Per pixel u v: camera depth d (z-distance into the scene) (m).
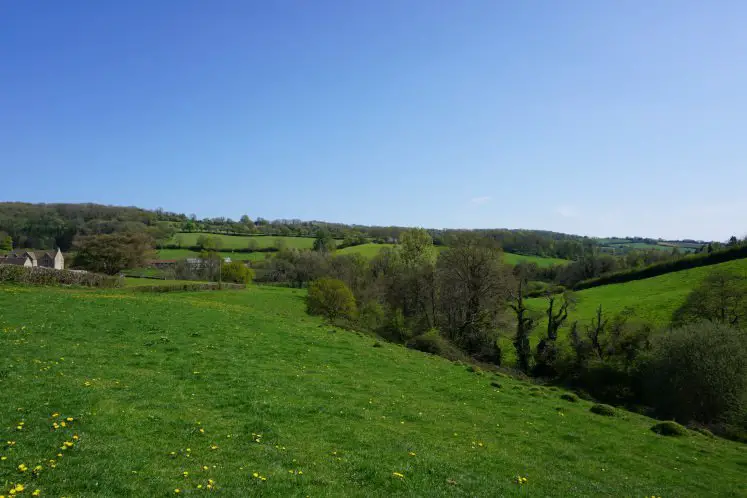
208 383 20.62
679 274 99.38
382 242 173.00
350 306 66.00
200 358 25.05
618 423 25.42
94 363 21.05
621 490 15.63
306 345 33.84
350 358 31.98
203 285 72.81
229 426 15.75
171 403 17.08
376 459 14.69
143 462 12.12
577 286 121.50
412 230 93.31
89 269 98.50
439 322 67.06
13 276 44.56
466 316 64.75
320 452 14.70
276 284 125.88
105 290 52.53
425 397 24.88
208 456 13.14
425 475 13.95
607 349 57.62
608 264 129.88
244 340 31.80
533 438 20.27
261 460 13.37
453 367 36.03
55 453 11.83
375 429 17.70
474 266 64.44
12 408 14.14
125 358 22.97
